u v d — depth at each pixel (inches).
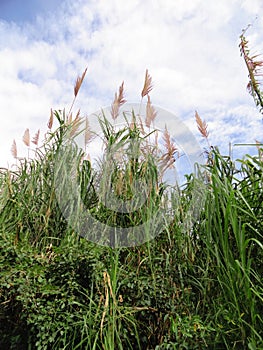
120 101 130.9
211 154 115.3
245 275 80.9
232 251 95.4
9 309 94.4
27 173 140.6
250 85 105.0
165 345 82.0
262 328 82.6
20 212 123.3
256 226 95.3
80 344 81.1
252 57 104.8
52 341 83.1
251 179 105.4
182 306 94.7
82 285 94.7
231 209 91.2
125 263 103.0
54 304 86.9
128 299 92.5
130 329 87.6
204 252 102.7
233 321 83.0
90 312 84.3
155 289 93.0
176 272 103.1
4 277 89.1
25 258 99.7
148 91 129.6
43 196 129.0
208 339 85.0
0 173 145.9
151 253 105.3
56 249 104.3
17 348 89.8
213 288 97.3
